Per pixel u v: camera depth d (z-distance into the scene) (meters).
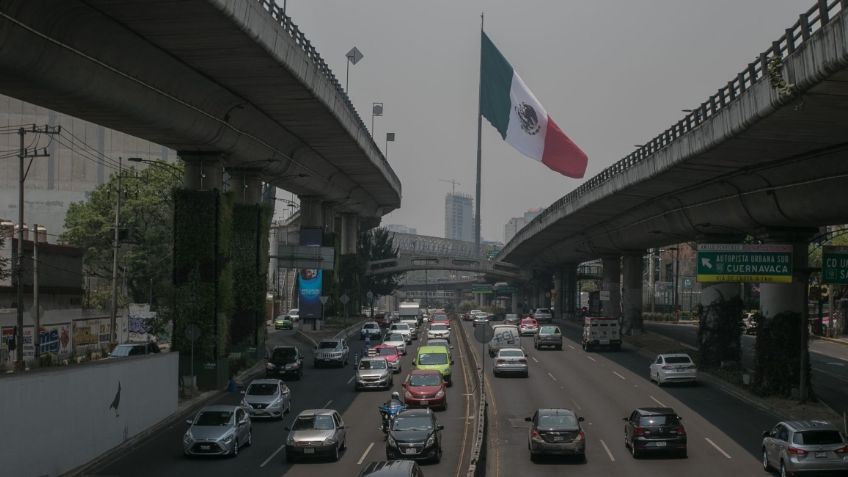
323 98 52.38
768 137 36.72
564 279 148.88
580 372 61.25
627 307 94.12
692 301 162.12
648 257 165.50
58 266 66.75
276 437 37.03
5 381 24.27
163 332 74.88
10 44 31.09
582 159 79.62
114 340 66.31
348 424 39.97
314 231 90.56
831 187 40.62
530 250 142.75
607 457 32.47
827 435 27.28
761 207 48.88
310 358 73.44
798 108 30.06
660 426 31.88
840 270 41.28
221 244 52.97
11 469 24.52
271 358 57.38
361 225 152.12
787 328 47.62
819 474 26.81
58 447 27.91
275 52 40.91
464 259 172.62
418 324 112.75
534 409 44.47
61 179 111.94
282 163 69.38
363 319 118.25
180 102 44.97
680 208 63.56
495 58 88.56
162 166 87.31
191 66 43.06
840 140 36.34
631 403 46.38
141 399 37.03
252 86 47.69
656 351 74.19
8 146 110.88
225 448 31.84
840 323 101.50
